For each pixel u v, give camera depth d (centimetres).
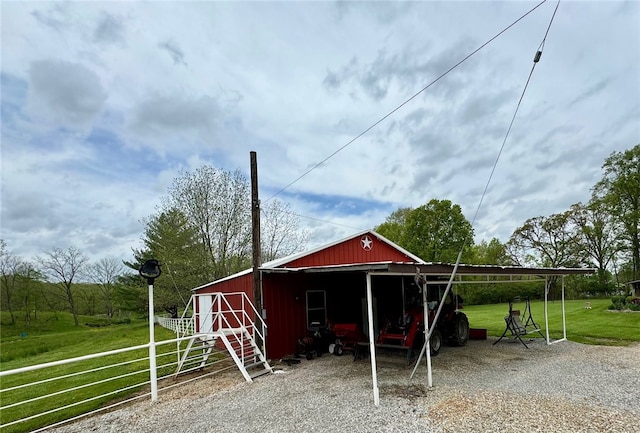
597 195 3294
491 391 613
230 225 2380
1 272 3706
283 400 623
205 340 928
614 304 2000
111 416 601
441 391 623
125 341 1995
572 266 3488
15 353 2394
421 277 676
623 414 494
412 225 2939
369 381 710
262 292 1040
